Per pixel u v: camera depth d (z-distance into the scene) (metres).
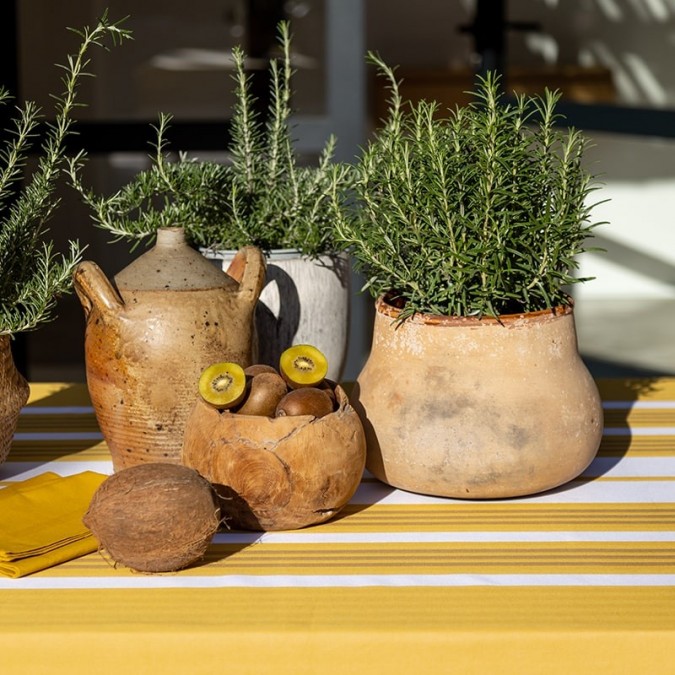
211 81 4.57
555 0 4.76
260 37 3.78
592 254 5.01
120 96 4.57
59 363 3.99
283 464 0.88
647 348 4.22
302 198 1.22
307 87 4.04
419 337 0.96
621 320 4.65
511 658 0.72
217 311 1.00
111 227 1.20
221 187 1.21
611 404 1.28
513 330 0.94
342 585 0.80
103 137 3.05
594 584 0.80
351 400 1.02
